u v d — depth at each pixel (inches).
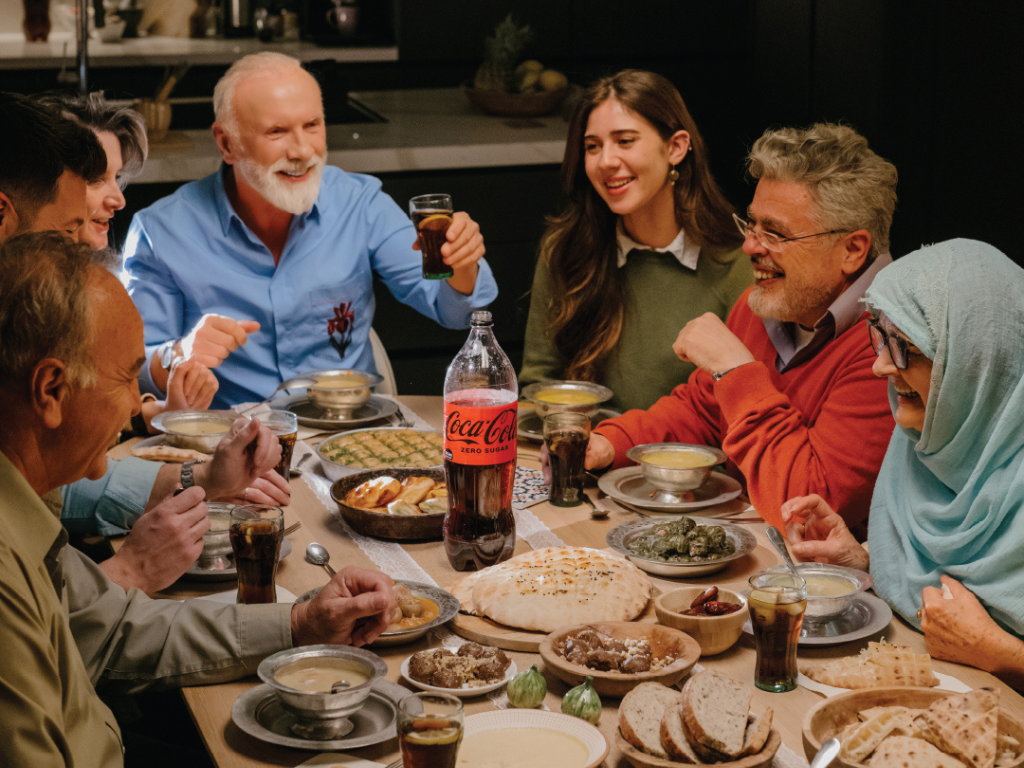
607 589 55.9
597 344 98.0
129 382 46.3
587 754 43.4
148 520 60.6
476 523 62.7
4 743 38.7
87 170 63.4
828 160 72.6
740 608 53.2
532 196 161.8
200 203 104.5
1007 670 52.2
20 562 41.0
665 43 183.9
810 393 77.0
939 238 153.6
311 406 91.7
